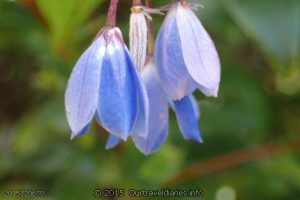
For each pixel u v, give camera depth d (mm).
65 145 157
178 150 143
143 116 92
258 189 161
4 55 193
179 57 96
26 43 156
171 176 145
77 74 92
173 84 96
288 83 176
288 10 126
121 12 150
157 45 97
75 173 142
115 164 142
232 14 131
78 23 126
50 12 124
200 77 94
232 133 154
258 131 158
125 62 93
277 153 153
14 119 202
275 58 126
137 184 141
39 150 160
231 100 158
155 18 141
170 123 147
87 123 90
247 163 152
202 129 153
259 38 126
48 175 159
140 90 92
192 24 96
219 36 158
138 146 99
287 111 178
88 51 93
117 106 91
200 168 147
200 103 156
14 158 164
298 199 166
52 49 130
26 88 199
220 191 156
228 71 156
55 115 152
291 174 157
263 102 160
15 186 162
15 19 146
